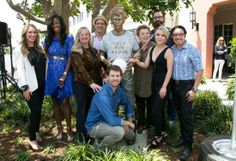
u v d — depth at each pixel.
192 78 4.48
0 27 8.07
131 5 8.73
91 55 4.87
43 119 6.42
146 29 5.03
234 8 14.96
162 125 4.92
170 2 7.08
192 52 4.39
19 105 7.23
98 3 7.23
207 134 5.50
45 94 5.11
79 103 4.89
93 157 4.01
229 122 5.70
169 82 4.62
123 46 4.94
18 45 4.68
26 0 9.28
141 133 5.39
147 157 4.04
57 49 4.99
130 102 4.88
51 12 6.76
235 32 15.02
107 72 4.68
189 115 4.52
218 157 3.94
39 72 4.77
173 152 4.80
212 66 13.98
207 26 13.69
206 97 6.63
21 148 5.01
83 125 4.91
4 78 9.05
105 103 4.49
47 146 4.93
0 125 6.18
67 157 4.12
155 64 4.66
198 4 14.10
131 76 5.07
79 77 4.86
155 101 4.68
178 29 4.41
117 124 4.52
